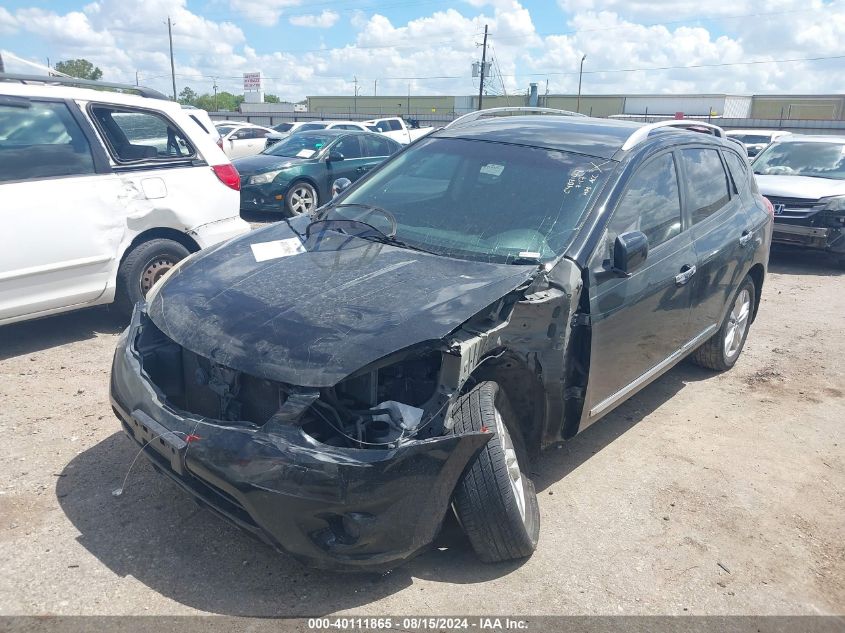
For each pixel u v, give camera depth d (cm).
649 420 498
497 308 316
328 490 265
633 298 395
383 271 342
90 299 562
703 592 321
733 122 5634
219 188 634
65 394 479
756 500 401
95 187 554
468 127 496
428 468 281
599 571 330
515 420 344
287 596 298
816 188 993
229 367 291
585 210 385
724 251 500
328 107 9919
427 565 325
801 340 690
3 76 538
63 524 336
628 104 7525
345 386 293
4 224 504
